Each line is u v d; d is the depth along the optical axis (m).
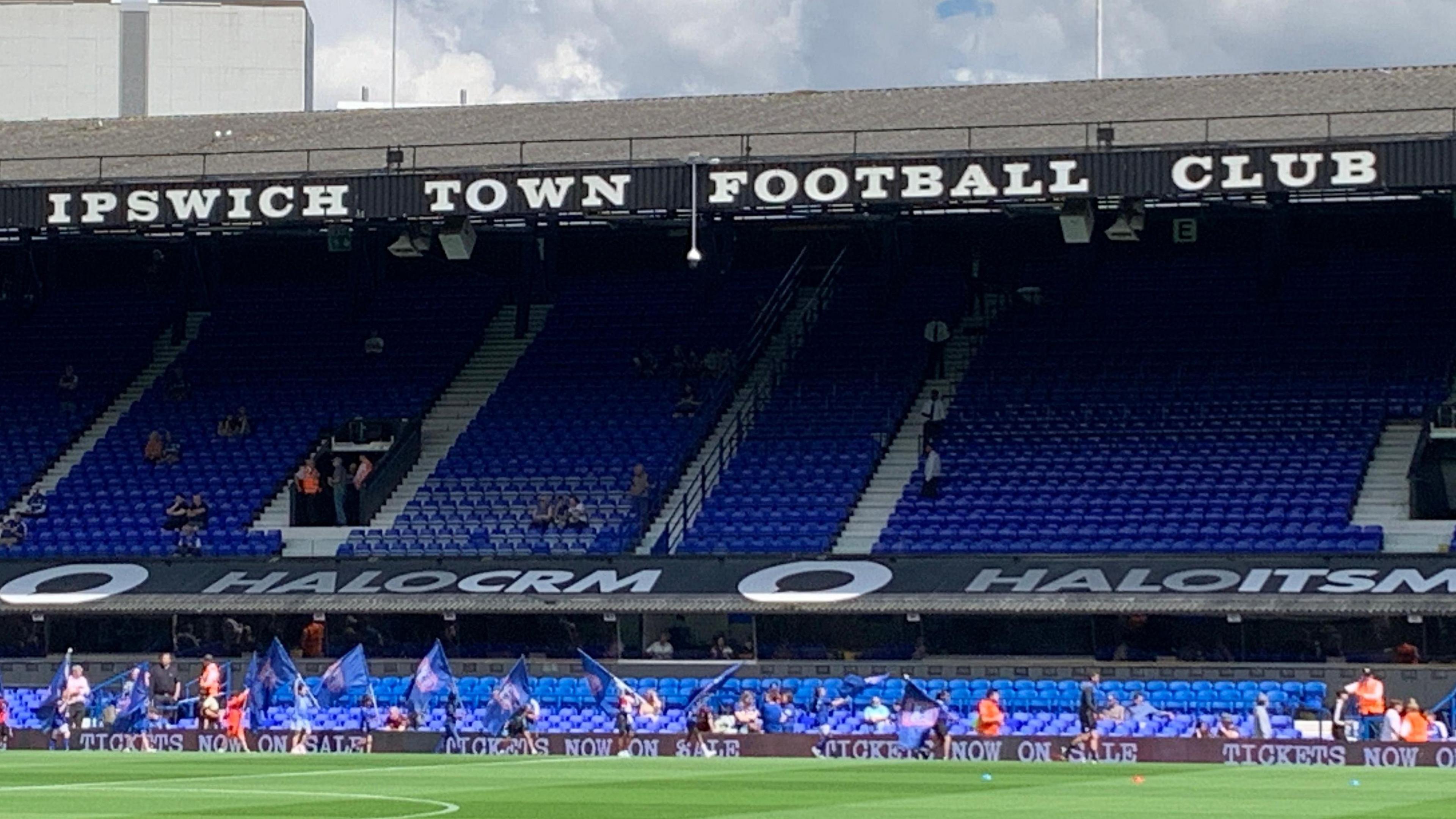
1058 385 53.53
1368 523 47.47
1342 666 43.97
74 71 87.62
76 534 53.44
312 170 51.53
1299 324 53.81
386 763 36.44
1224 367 52.94
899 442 52.91
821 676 46.84
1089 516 49.00
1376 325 53.22
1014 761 38.66
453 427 55.84
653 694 45.09
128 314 61.88
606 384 56.53
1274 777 31.91
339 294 61.56
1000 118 52.62
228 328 60.78
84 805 24.11
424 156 53.12
